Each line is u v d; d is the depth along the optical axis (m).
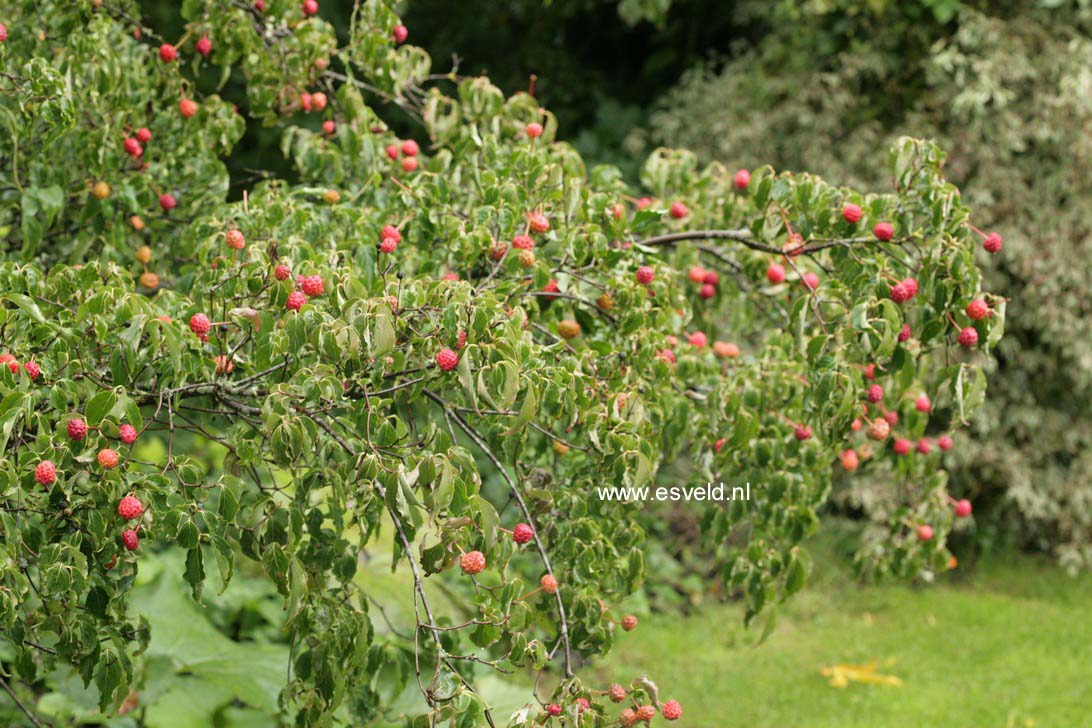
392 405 2.11
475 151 2.41
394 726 2.79
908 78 6.07
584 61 8.91
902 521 2.63
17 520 1.60
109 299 1.58
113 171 2.31
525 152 2.17
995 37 5.55
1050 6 5.70
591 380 1.96
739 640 4.89
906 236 2.12
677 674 4.43
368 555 3.45
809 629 5.02
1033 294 5.55
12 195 2.34
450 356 1.58
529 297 2.12
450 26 8.58
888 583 5.58
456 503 1.54
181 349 1.60
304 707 1.87
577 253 2.05
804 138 6.04
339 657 1.86
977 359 5.42
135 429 1.53
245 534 1.70
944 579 5.80
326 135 2.66
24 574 1.62
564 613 1.85
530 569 4.93
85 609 1.68
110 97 2.31
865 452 2.67
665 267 2.33
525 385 1.64
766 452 2.34
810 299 2.09
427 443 1.64
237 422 1.77
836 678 4.25
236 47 2.46
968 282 2.02
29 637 1.73
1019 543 6.23
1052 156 5.64
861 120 6.04
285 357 1.68
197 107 2.48
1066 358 5.67
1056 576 5.83
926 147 2.09
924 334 2.09
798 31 6.31
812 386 2.12
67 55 2.16
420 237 2.14
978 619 5.05
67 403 1.57
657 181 2.85
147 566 3.86
